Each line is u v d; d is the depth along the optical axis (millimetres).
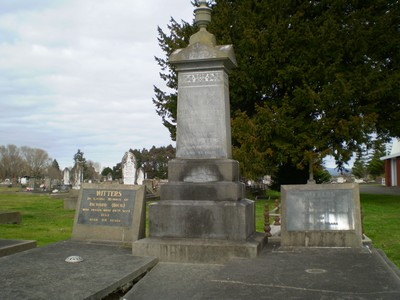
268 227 9000
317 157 22250
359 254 7148
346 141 22875
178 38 25859
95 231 8688
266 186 39625
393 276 5699
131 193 8742
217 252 7309
